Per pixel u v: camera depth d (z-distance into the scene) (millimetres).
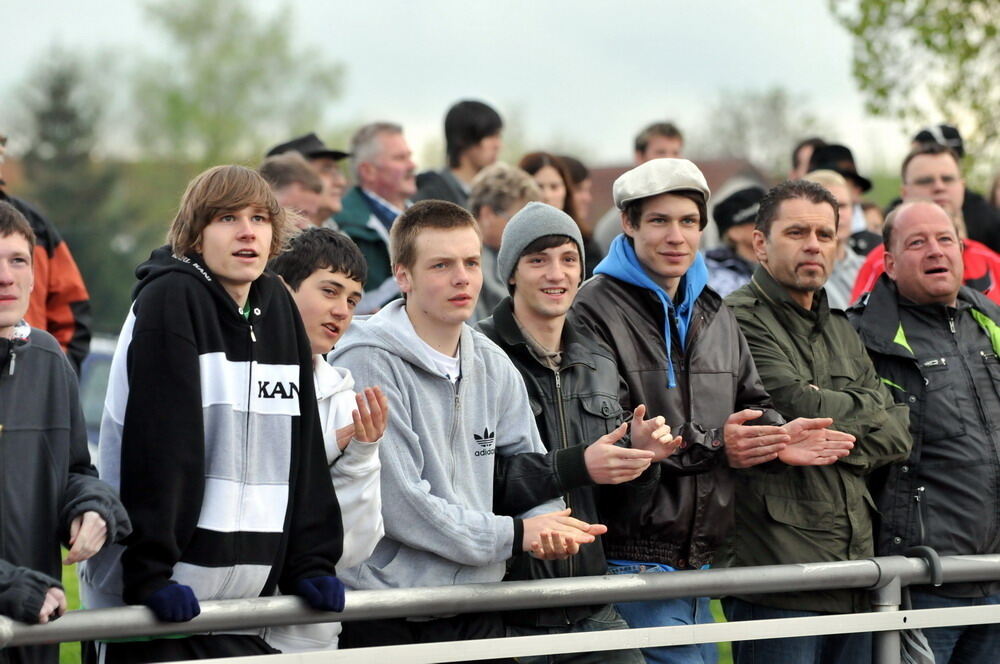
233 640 10688
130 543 10156
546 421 13078
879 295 15758
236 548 10461
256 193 10789
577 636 11656
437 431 12227
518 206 19281
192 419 10242
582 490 13219
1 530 9844
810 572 13219
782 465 13766
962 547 14867
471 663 12359
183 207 10844
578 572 12859
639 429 12477
